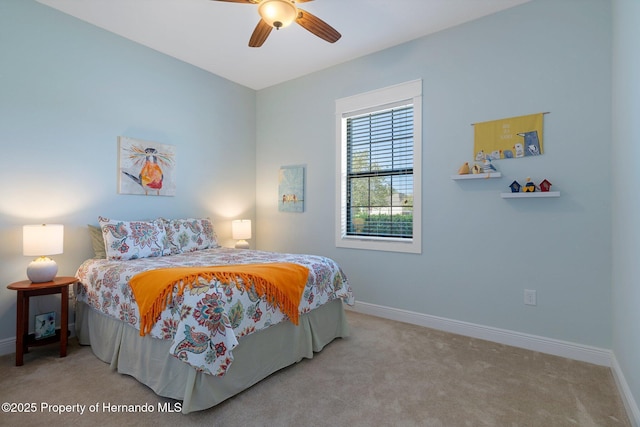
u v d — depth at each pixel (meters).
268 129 4.36
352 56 3.51
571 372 2.22
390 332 2.96
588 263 2.38
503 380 2.11
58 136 2.76
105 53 3.04
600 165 2.33
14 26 2.53
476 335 2.84
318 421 1.71
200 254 3.09
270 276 2.14
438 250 3.04
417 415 1.76
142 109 3.31
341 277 2.79
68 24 2.80
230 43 3.26
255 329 1.99
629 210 1.81
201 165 3.85
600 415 1.76
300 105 4.04
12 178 2.53
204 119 3.88
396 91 3.25
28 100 2.60
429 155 3.07
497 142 2.72
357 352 2.54
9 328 2.53
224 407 1.82
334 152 3.73
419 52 3.12
